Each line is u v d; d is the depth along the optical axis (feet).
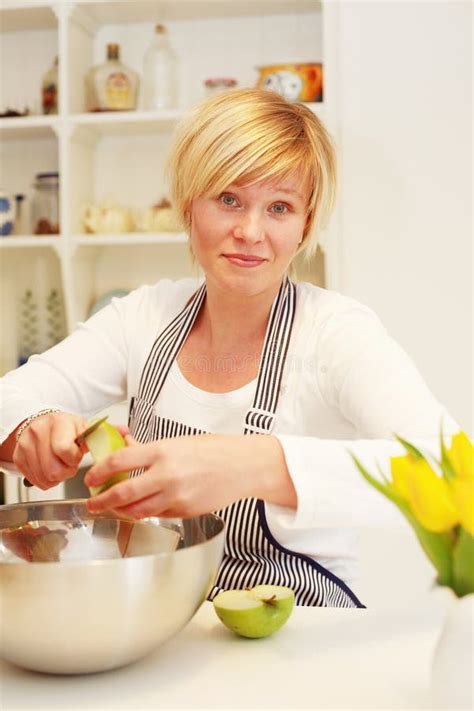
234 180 3.75
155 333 4.69
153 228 9.30
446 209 8.39
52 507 3.32
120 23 9.89
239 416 4.17
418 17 8.30
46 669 2.60
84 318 9.71
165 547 3.22
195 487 2.74
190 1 9.19
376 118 8.43
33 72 10.15
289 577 3.80
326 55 8.52
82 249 9.54
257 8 9.39
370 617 3.11
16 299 10.16
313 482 2.89
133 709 2.41
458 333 8.43
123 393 4.94
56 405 4.66
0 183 10.25
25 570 2.48
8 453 4.14
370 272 8.52
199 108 3.97
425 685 2.51
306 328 4.13
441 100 8.33
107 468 2.71
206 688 2.53
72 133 9.23
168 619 2.62
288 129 3.80
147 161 9.93
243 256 3.88
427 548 2.19
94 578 2.48
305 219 4.13
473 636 2.17
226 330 4.25
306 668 2.66
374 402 3.63
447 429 3.38
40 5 9.21
